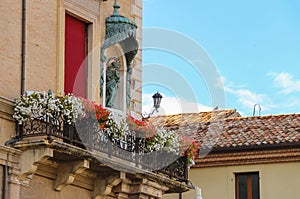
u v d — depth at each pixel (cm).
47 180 2306
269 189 3369
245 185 3406
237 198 3403
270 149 3372
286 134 3397
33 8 2328
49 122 2200
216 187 3425
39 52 2333
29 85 2291
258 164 3394
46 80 2347
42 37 2348
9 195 2186
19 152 2205
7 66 2233
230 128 3522
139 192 2514
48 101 2216
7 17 2252
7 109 2202
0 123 2189
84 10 2505
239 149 3391
